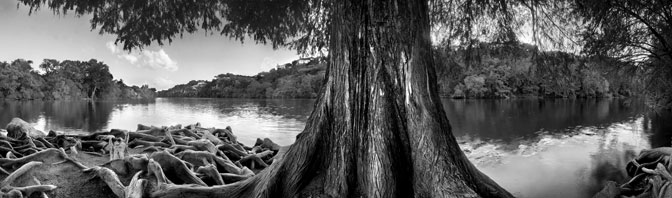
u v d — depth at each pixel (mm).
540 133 24375
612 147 17703
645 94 22328
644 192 7250
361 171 3369
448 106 57156
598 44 8688
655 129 22578
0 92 83375
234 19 6953
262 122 35781
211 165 5766
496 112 43812
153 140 9016
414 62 3572
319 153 3611
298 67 131750
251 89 145000
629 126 25828
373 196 3213
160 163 5387
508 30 7328
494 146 19281
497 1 6832
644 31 12359
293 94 116688
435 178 3248
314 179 3533
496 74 76188
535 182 11812
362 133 3461
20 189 4504
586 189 10906
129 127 31812
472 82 75812
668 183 6332
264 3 6562
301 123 34562
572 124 29312
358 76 3537
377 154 3305
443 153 3357
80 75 111500
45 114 45719
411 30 3590
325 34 7305
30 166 4961
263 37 7270
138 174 4859
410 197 3309
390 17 3533
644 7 9352
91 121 37531
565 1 6762
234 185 4094
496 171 13422
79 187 4945
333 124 3604
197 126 12039
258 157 7859
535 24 7098
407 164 3400
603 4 6934
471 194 3182
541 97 80375
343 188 3350
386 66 3531
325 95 3738
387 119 3434
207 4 6766
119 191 4703
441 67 8047
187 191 4320
